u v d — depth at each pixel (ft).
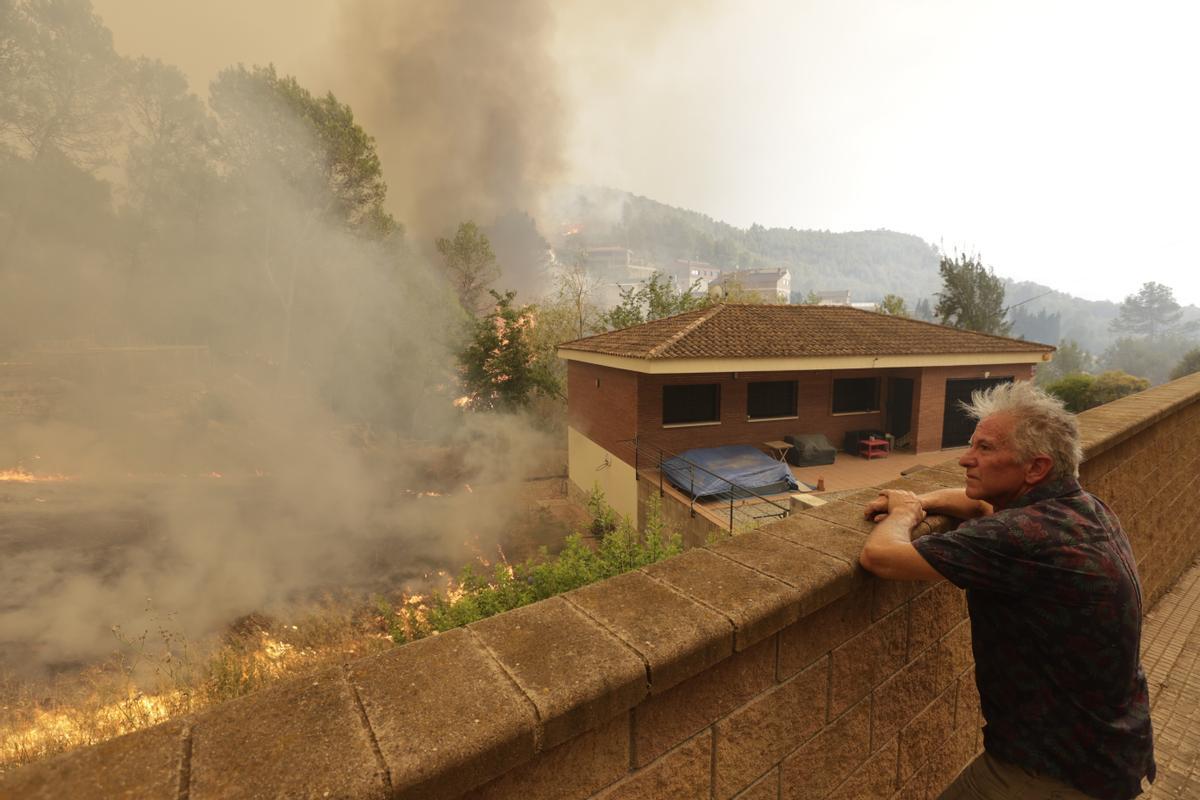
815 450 59.77
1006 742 5.06
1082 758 4.64
